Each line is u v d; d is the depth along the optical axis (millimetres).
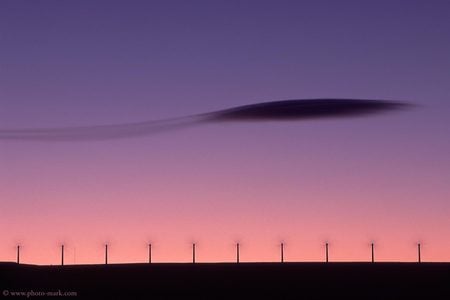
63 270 133625
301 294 110625
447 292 112188
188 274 135125
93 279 124875
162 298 105438
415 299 104000
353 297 106562
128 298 105000
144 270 138375
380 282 125562
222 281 127438
